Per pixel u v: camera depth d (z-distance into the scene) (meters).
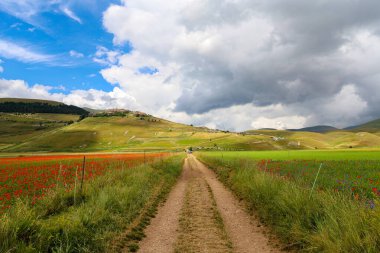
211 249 7.63
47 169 28.80
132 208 11.36
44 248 6.68
